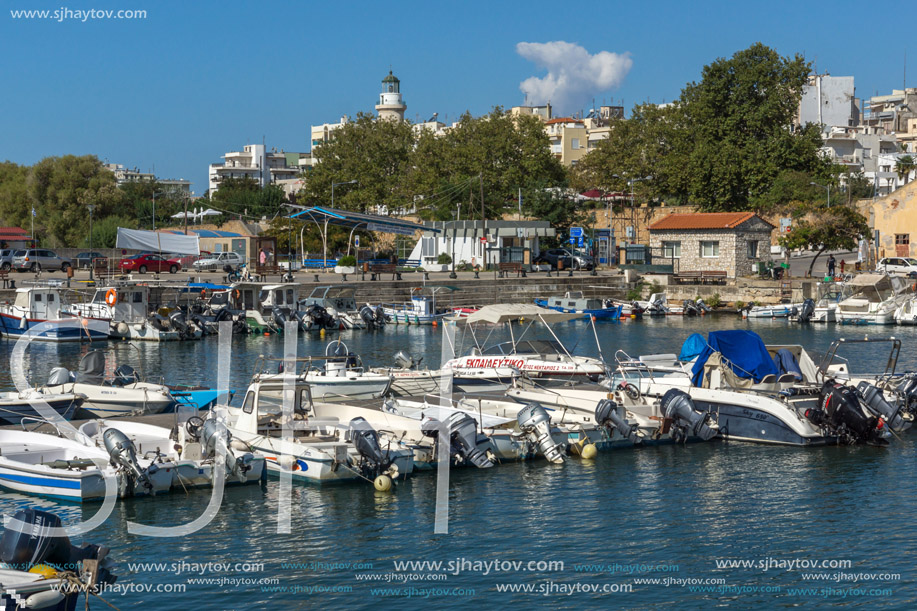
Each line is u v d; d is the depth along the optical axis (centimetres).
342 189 11181
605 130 16950
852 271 7394
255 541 1739
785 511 1925
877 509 1933
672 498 2009
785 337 5094
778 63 9512
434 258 8312
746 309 6431
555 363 3053
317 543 1738
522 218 9750
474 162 10369
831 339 4969
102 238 9550
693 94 10575
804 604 1505
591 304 6309
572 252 8269
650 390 2739
